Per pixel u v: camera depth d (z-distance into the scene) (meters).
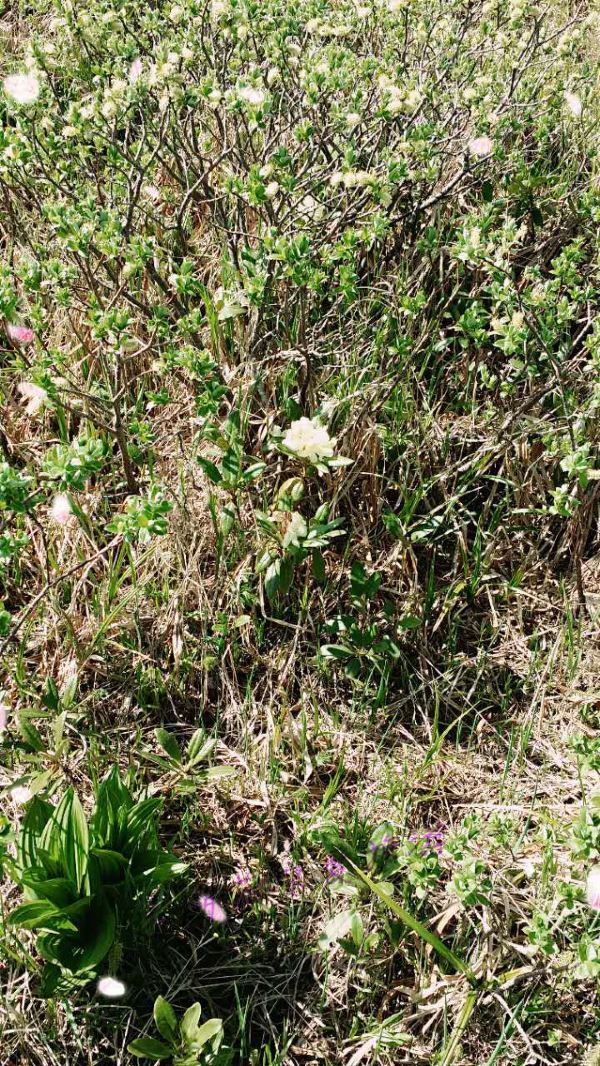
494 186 3.57
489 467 3.06
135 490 2.84
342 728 2.57
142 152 3.38
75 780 2.33
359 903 2.17
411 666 2.73
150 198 3.47
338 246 2.64
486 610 2.89
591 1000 2.06
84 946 1.94
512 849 2.23
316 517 2.62
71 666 2.51
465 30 3.81
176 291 3.02
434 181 3.32
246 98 2.77
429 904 2.18
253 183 2.61
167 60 2.94
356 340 3.07
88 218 2.82
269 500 2.85
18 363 2.81
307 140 3.28
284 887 2.25
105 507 2.83
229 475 2.54
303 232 3.11
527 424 2.94
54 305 3.32
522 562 2.96
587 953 1.91
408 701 2.67
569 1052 2.01
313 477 2.82
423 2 3.61
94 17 3.54
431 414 2.96
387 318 3.01
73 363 3.14
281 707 2.58
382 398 2.92
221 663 2.61
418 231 3.37
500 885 2.21
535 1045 2.02
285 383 2.90
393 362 3.01
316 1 3.56
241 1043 1.96
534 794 2.40
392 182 2.80
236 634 2.67
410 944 2.13
